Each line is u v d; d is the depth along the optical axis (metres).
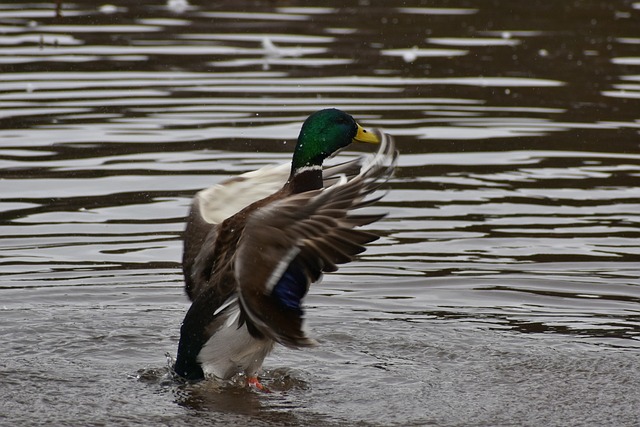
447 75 18.72
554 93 17.69
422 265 10.88
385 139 7.60
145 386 8.19
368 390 8.12
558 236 11.69
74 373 8.41
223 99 17.03
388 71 18.91
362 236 7.16
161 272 10.72
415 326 9.45
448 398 7.96
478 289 10.29
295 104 16.73
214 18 23.20
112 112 16.30
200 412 7.68
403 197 13.05
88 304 9.93
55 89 17.48
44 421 7.47
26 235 11.66
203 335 7.94
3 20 22.44
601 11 24.53
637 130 15.80
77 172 13.80
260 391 8.10
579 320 9.56
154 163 14.12
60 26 21.98
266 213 7.32
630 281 10.45
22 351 8.82
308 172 8.70
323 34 21.80
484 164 14.29
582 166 14.25
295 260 7.29
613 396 7.99
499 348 8.93
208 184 13.34
